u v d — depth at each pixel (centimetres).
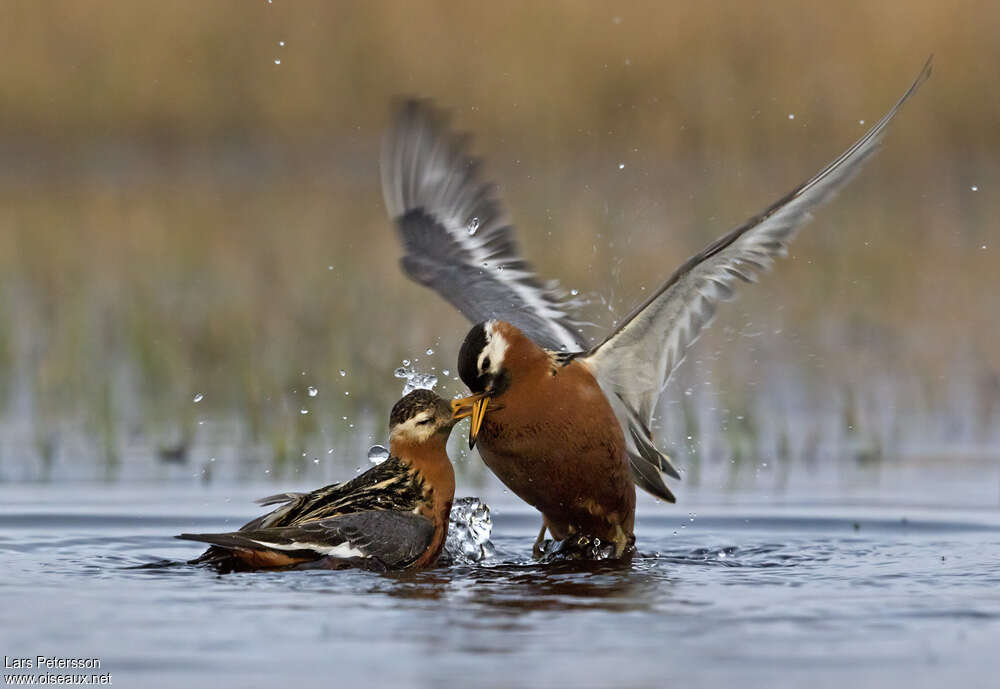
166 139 3262
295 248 2609
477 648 735
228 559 974
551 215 2667
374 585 902
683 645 743
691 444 1503
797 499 1268
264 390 1706
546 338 1187
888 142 3067
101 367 1861
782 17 3075
